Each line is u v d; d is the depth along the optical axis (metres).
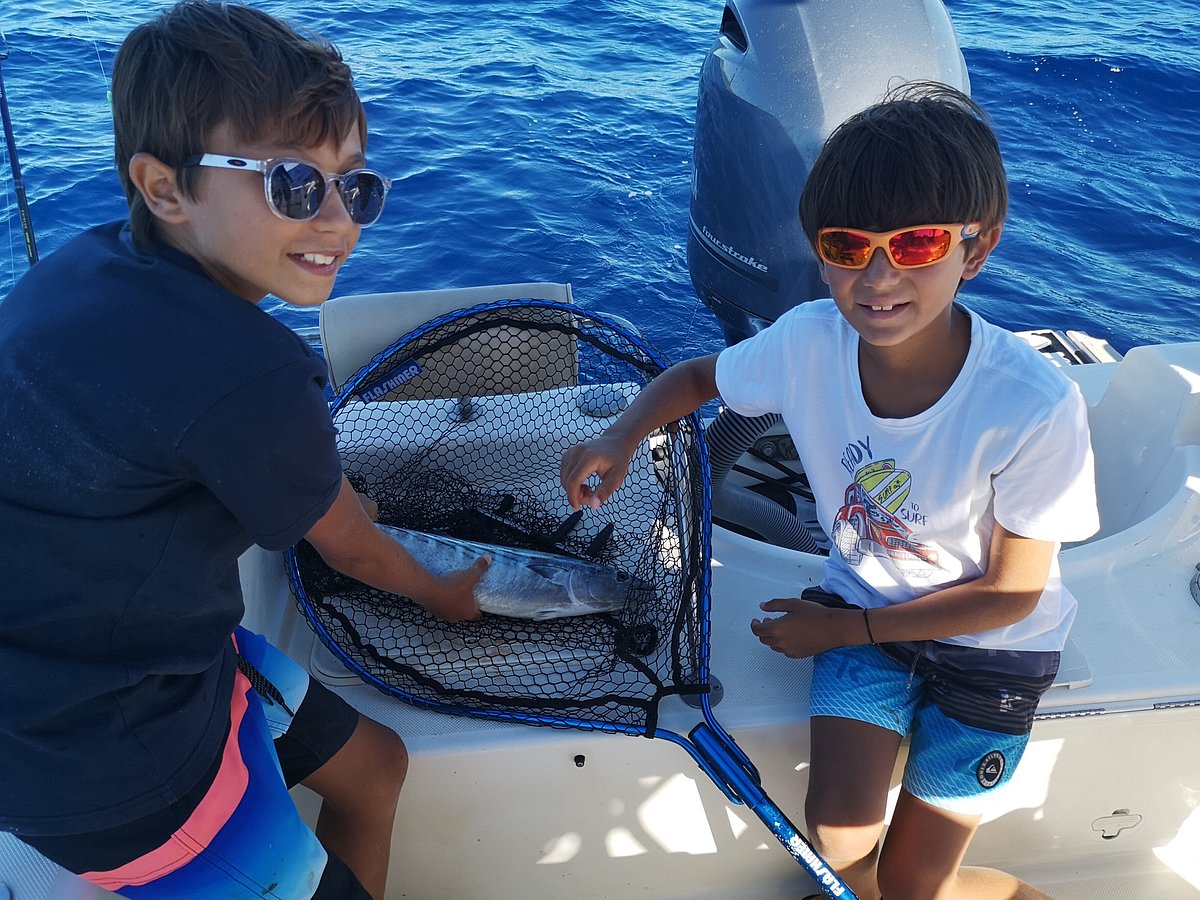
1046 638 1.73
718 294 3.44
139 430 1.13
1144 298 4.95
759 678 1.91
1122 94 7.09
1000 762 1.70
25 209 2.88
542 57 7.82
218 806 1.36
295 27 1.25
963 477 1.61
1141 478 2.37
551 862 1.97
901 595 1.82
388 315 2.53
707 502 1.88
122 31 7.82
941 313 1.54
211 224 1.20
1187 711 1.84
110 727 1.22
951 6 8.77
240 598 1.42
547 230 5.44
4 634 1.18
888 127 1.43
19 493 1.15
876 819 1.71
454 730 1.80
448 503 2.23
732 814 1.92
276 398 1.19
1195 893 2.04
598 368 2.51
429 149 6.26
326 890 1.49
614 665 1.90
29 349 1.14
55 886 1.44
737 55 3.16
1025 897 1.83
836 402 1.72
